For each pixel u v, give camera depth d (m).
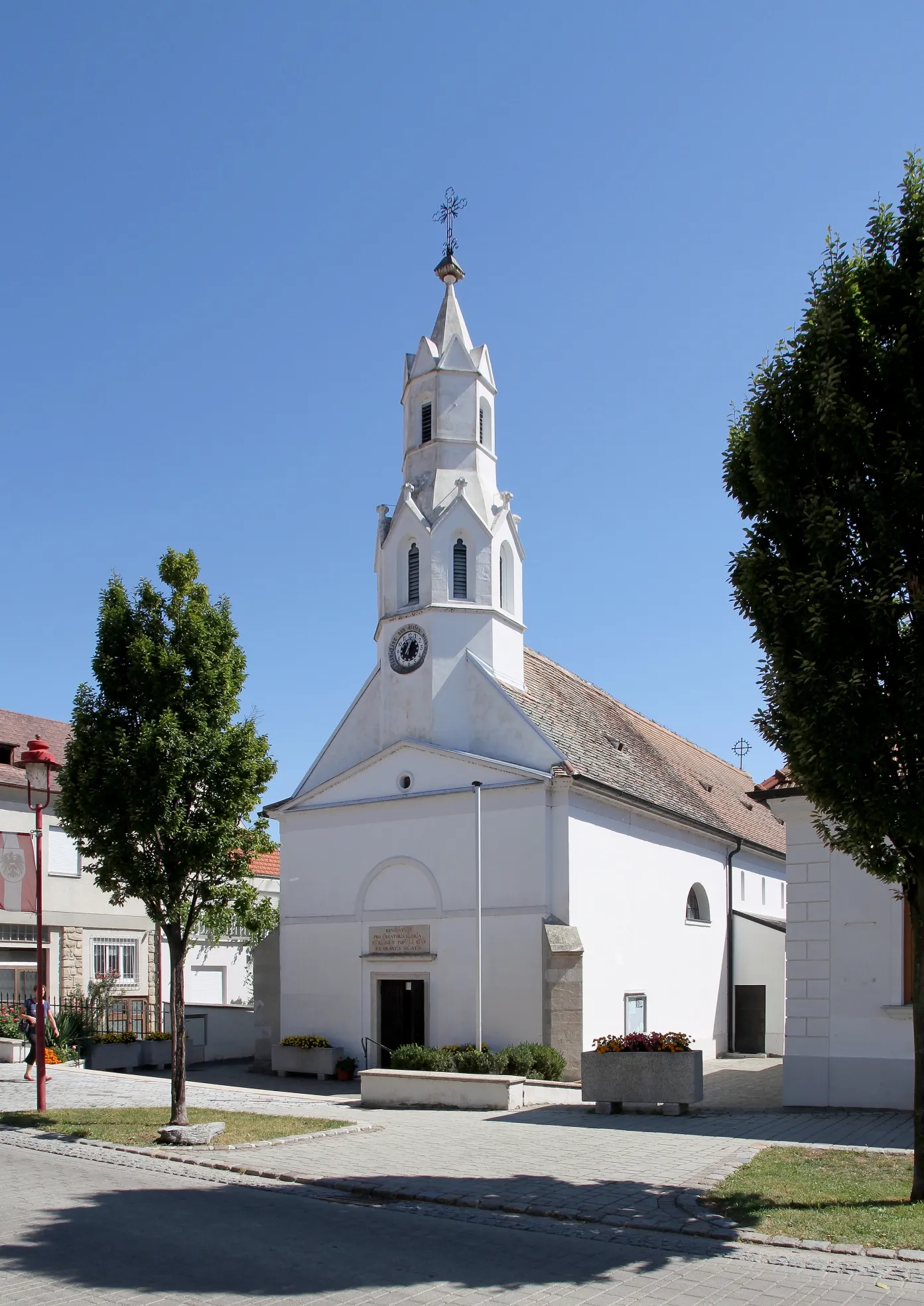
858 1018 18.80
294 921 30.83
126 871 16.91
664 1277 8.97
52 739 36.66
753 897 40.62
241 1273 9.06
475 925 27.48
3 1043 27.39
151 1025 32.03
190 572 18.22
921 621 10.97
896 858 11.43
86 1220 10.83
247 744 17.59
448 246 33.97
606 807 29.31
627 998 29.30
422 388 32.50
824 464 11.77
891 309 11.46
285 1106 20.38
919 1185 10.95
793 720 11.31
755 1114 17.92
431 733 29.36
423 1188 12.18
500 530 31.36
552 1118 18.16
